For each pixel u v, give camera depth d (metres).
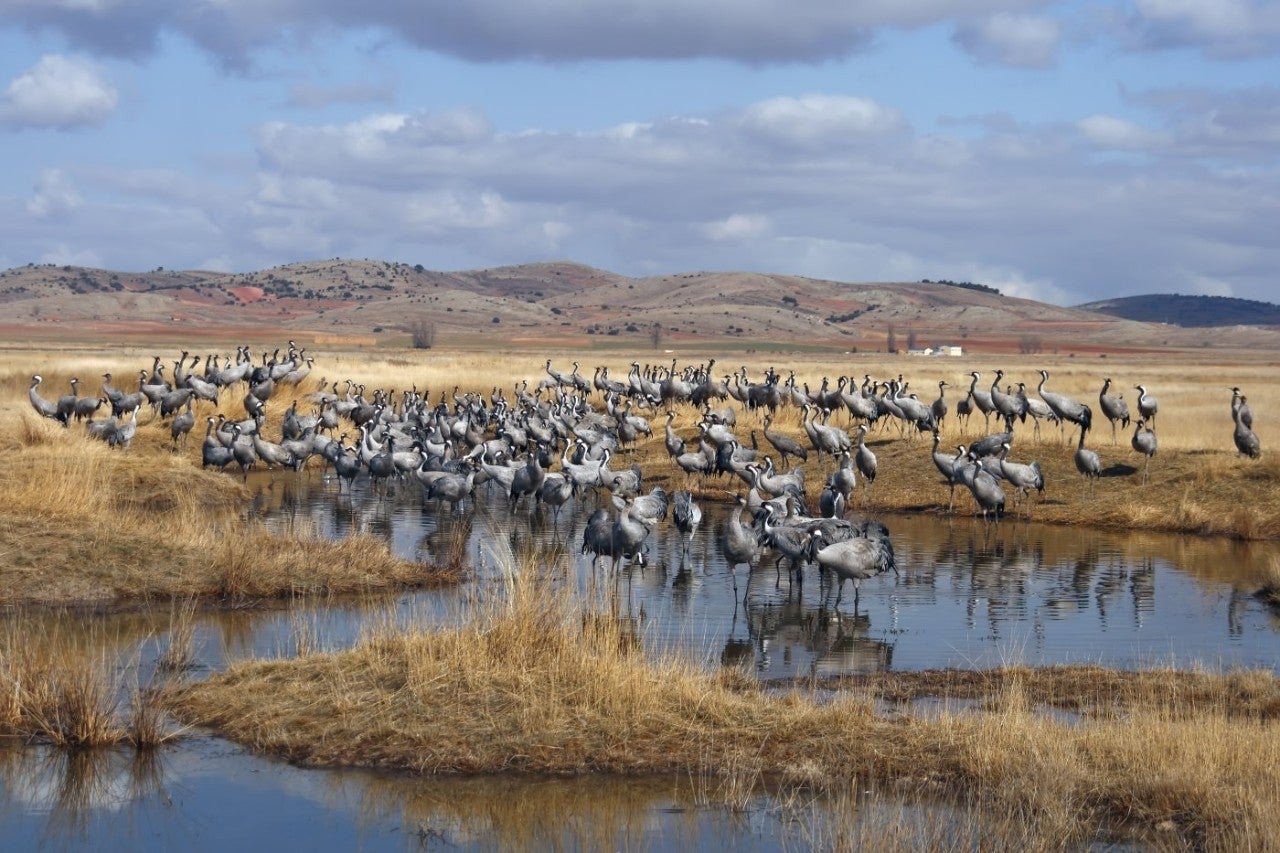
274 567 18.41
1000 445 29.61
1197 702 13.19
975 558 22.52
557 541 24.23
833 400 36.12
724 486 31.06
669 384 42.44
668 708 12.40
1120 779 10.70
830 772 11.23
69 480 20.72
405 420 38.50
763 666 15.02
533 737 11.74
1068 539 24.64
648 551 23.09
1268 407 43.22
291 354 45.19
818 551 17.52
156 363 40.75
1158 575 20.97
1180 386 60.88
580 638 13.47
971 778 11.01
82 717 11.95
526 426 36.81
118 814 10.59
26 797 10.90
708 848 9.90
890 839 9.51
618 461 34.31
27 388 44.00
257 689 12.92
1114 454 30.52
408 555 22.00
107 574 17.58
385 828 10.38
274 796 10.95
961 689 13.85
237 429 31.59
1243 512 25.09
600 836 10.16
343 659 13.52
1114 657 15.59
